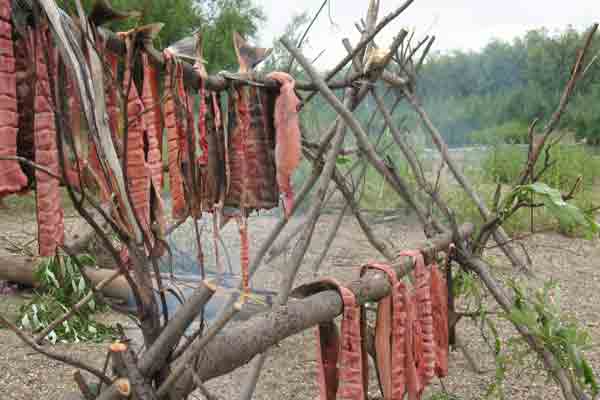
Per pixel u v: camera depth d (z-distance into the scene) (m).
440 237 3.28
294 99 2.64
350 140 6.51
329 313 2.17
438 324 3.10
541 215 8.84
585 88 22.48
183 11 7.39
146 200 1.85
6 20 1.44
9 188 1.46
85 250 5.33
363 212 9.34
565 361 3.12
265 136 2.73
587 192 11.08
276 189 2.78
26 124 1.57
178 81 2.16
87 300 1.58
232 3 11.79
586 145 20.23
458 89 27.69
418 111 3.89
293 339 4.67
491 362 4.30
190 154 2.26
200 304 1.42
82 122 1.47
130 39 1.89
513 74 28.28
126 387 1.36
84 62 1.27
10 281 5.52
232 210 2.60
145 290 1.44
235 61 10.84
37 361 4.08
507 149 12.66
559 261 7.18
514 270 6.59
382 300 2.52
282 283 2.89
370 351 2.86
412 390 2.60
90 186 1.67
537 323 3.20
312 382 3.87
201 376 1.66
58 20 1.25
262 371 4.03
